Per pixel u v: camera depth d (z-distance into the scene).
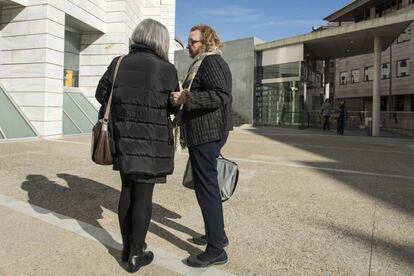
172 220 4.64
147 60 3.19
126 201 3.32
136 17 20.23
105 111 3.25
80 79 17.97
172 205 5.28
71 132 14.39
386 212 5.20
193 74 3.37
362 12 52.50
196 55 3.50
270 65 26.16
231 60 27.75
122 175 3.23
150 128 3.13
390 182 7.22
